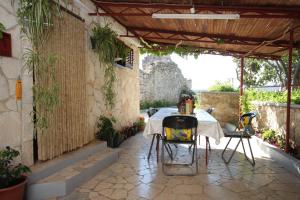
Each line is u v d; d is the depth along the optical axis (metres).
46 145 3.05
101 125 4.62
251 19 4.09
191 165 3.92
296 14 3.46
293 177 3.43
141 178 3.32
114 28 5.09
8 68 2.55
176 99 16.02
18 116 2.69
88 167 3.24
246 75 11.76
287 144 4.08
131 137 6.07
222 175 3.49
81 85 3.81
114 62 4.91
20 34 2.68
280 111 4.92
